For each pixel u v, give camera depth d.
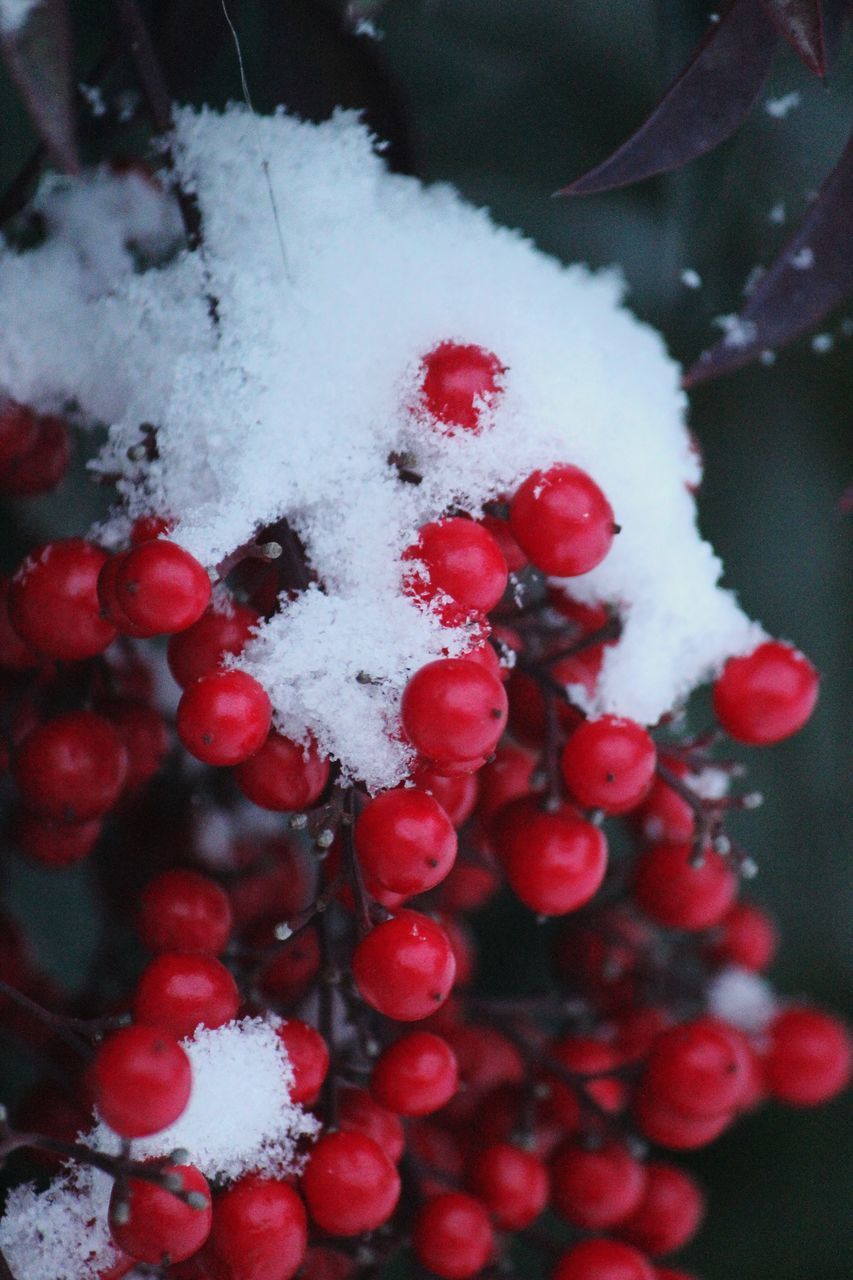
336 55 0.36
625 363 0.36
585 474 0.34
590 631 0.36
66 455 0.36
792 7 0.33
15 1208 0.34
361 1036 0.35
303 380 0.34
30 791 0.35
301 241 0.35
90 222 0.36
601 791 0.35
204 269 0.35
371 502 0.34
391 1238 0.36
